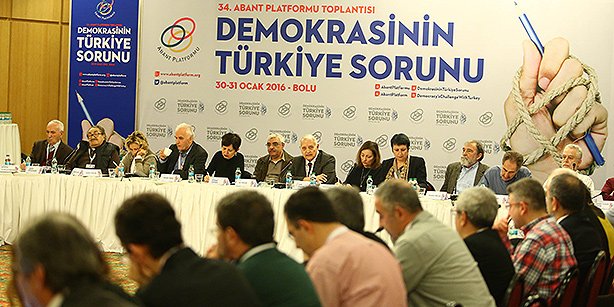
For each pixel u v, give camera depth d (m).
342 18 10.70
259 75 10.86
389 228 3.83
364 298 3.10
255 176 8.78
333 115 10.75
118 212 2.65
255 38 10.86
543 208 4.43
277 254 2.97
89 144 9.32
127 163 9.09
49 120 11.91
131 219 2.61
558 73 10.31
